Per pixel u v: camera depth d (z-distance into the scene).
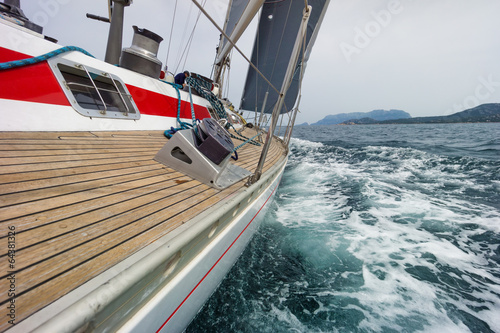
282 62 9.86
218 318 2.05
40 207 1.11
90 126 2.38
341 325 2.05
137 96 3.15
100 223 1.12
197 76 4.84
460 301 2.35
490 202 4.95
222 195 1.75
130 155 2.10
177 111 3.63
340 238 3.44
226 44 6.58
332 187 5.98
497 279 2.66
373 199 5.07
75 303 0.67
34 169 1.42
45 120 2.02
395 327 2.04
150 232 1.14
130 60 3.33
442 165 8.39
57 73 2.28
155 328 1.19
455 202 4.95
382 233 3.62
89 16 4.21
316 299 2.32
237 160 3.19
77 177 1.48
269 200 3.60
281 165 3.62
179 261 1.23
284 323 2.05
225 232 1.79
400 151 11.17
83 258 0.89
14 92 1.91
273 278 2.59
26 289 0.71
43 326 0.58
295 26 9.16
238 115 7.36
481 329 2.04
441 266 2.88
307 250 3.12
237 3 6.37
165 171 1.94
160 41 3.56
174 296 1.27
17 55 2.05
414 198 5.17
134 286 0.89
